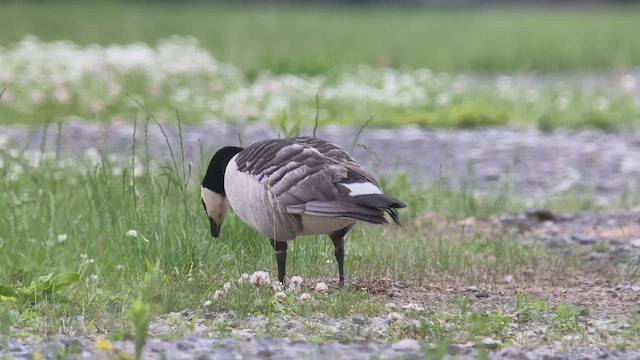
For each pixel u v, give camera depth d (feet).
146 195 42.68
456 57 147.33
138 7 252.42
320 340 28.37
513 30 212.23
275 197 32.60
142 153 62.54
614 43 175.94
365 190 32.17
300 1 319.27
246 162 33.65
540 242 45.65
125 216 40.93
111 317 30.89
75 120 79.41
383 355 26.53
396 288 36.83
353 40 177.99
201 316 32.22
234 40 155.33
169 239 38.68
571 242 46.34
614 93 98.12
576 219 51.57
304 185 32.27
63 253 40.37
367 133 76.54
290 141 34.09
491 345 28.22
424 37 189.98
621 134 79.56
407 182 54.08
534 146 72.74
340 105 86.89
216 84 90.48
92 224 42.68
